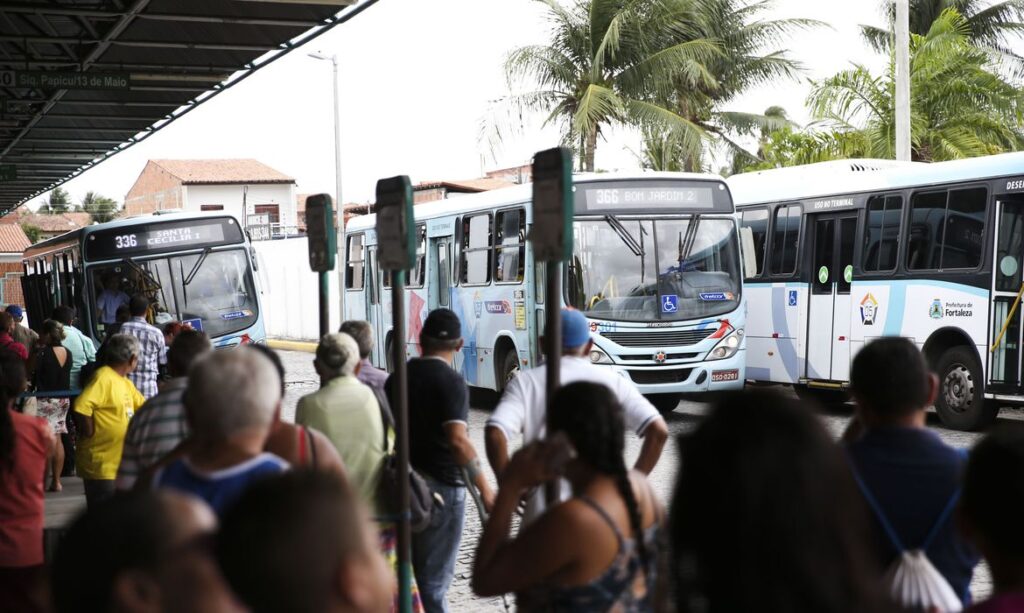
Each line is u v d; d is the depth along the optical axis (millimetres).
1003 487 2559
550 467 3244
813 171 18406
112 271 17516
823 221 17641
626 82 31562
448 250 19812
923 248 15781
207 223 18000
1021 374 14164
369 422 5348
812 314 17625
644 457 5305
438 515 6027
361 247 24266
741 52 33906
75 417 7855
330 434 5273
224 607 1863
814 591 2268
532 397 5379
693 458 2418
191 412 3422
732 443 2367
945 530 3330
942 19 27453
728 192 16734
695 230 16422
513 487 3361
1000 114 26547
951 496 3338
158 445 4664
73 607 1863
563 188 4105
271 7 14180
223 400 3381
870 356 3508
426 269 20484
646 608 3096
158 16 14273
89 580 1852
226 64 18141
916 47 27031
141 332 11391
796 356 17875
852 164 18156
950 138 26266
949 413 15172
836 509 2346
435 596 6113
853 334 16859
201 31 15820
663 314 16078
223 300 17828
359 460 5297
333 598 1858
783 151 28469
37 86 16625
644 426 5352
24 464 5230
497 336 17750
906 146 21547
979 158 15086
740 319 16453
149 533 1874
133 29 15859
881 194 16531
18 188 39719
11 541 5203
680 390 16188
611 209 16188
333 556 1848
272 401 3482
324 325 6363
